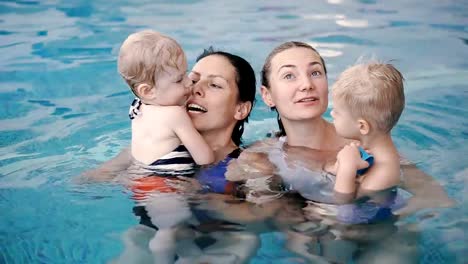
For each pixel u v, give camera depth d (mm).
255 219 2871
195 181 3258
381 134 3086
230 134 3664
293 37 6445
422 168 3439
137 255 2617
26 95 4965
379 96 2996
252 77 3682
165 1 8078
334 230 2773
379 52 5879
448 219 2854
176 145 3432
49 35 6562
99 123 4367
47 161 3693
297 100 3342
